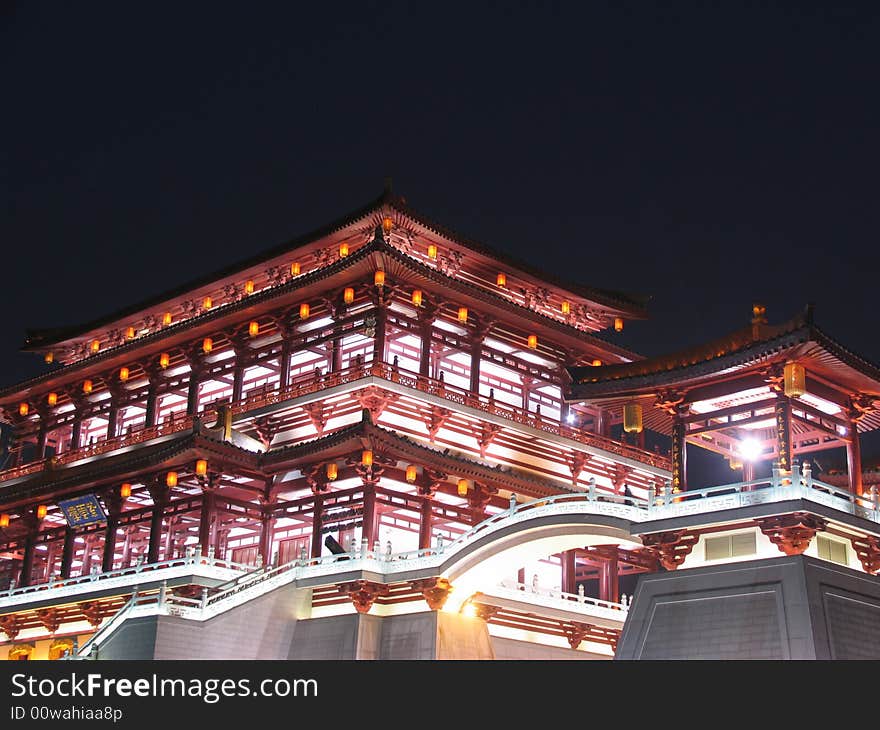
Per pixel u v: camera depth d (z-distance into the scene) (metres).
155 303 76.50
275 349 69.50
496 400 66.50
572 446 68.88
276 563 62.91
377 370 61.66
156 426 71.81
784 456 44.28
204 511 61.56
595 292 75.50
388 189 65.81
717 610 42.25
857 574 43.31
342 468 60.56
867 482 62.53
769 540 42.41
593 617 58.66
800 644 39.97
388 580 54.25
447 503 63.06
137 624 50.47
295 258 70.69
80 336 81.81
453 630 53.31
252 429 66.94
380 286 63.44
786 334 44.19
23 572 72.12
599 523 46.41
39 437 81.56
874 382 46.94
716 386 47.41
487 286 72.19
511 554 50.62
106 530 67.38
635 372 49.34
